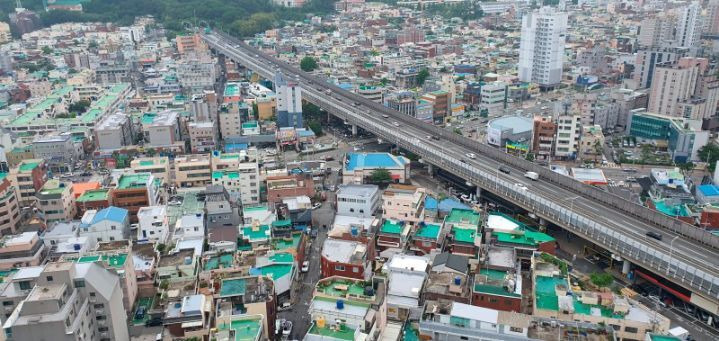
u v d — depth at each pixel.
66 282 119.94
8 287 130.00
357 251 167.25
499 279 149.50
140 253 172.38
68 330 114.56
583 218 193.62
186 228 195.38
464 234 182.62
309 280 182.88
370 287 138.38
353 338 123.06
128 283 150.75
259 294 146.25
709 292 155.12
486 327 123.25
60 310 114.69
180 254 166.62
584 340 119.75
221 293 145.00
